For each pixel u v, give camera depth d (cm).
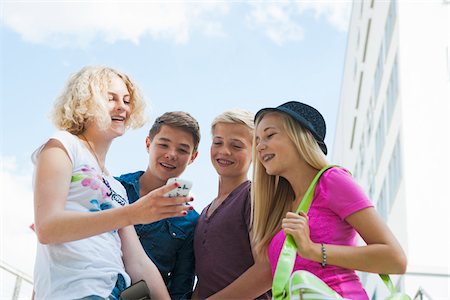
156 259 279
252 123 294
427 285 648
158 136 299
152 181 300
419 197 883
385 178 1188
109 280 221
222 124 293
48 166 224
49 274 220
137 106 262
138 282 229
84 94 246
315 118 244
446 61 955
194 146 303
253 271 254
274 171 239
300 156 239
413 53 962
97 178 232
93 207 228
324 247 210
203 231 278
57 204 218
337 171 228
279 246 230
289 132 239
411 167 899
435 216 870
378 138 1321
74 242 222
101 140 249
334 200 222
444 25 974
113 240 232
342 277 214
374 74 1412
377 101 1349
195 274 287
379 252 211
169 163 297
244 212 272
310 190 224
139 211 206
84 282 217
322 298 185
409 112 935
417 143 910
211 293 270
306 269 217
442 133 918
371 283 1184
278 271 201
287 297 194
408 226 868
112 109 251
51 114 249
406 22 980
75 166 231
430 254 852
